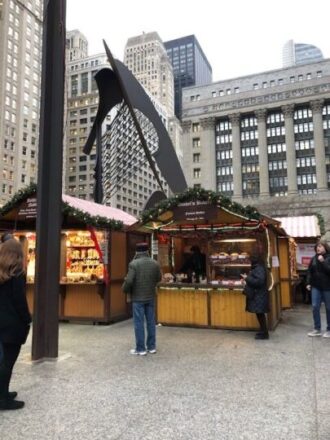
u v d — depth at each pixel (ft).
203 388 15.49
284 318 34.22
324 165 242.37
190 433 11.50
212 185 262.26
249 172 260.83
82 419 12.53
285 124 254.88
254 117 265.34
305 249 51.67
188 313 29.66
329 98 244.83
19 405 13.42
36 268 20.08
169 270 35.06
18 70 262.88
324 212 203.72
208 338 25.39
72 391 15.17
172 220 30.30
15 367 18.57
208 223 30.94
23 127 263.49
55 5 23.03
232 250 30.76
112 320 31.71
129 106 57.82
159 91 476.13
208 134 268.00
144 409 13.35
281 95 255.50
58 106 22.18
